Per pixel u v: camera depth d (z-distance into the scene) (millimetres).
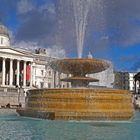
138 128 19188
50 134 15812
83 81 32750
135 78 100875
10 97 74000
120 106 25609
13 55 102062
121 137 15062
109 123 22625
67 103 24969
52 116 24438
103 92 25250
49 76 116875
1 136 15062
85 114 24547
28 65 106375
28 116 27547
